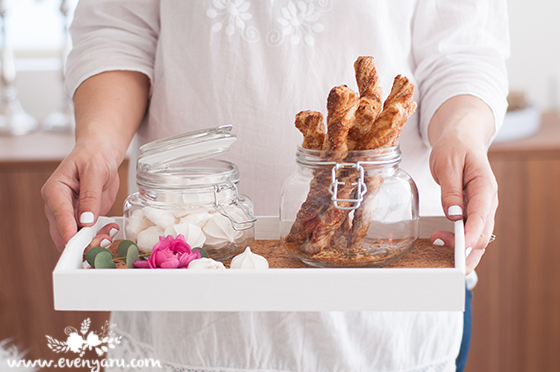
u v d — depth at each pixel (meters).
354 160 0.79
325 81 1.04
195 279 0.77
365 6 1.02
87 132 0.94
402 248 0.82
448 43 1.07
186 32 1.05
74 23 1.13
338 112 0.79
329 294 0.76
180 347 1.00
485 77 1.02
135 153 1.16
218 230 0.85
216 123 1.05
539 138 1.82
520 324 1.91
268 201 1.07
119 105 1.02
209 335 0.99
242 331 0.98
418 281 0.76
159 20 1.12
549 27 2.10
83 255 0.83
